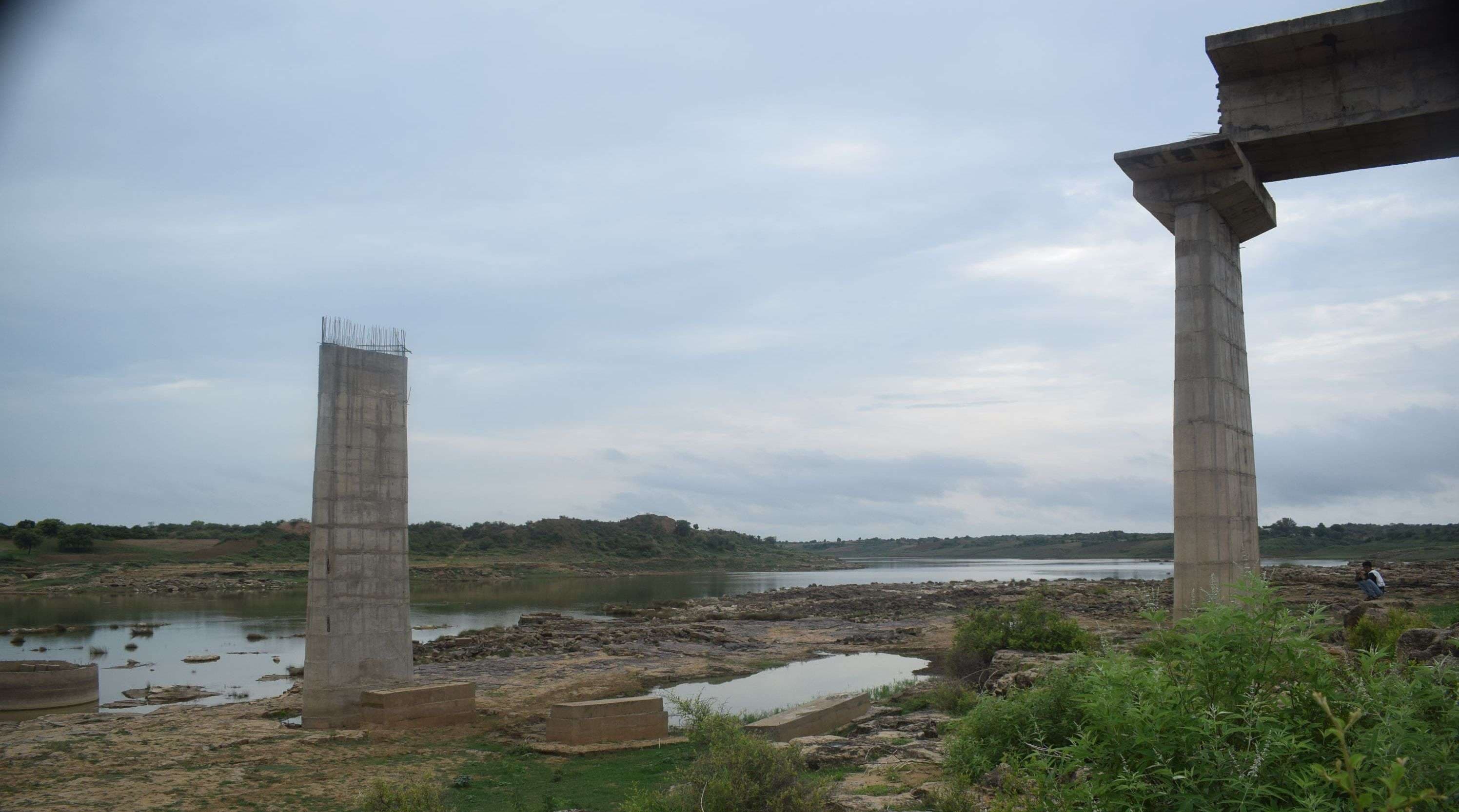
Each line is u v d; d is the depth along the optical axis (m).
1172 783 5.62
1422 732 5.27
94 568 104.44
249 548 126.12
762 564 195.75
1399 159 21.97
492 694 27.12
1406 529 139.75
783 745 14.27
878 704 21.95
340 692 22.56
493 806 14.69
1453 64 19.84
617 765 17.47
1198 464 21.19
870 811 10.43
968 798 9.43
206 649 43.75
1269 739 5.38
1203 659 6.27
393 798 13.08
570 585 111.81
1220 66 21.69
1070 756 6.32
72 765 17.69
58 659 40.00
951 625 45.44
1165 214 22.70
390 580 23.84
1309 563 109.69
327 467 22.97
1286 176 23.09
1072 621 24.25
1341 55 20.75
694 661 34.69
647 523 199.75
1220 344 21.66
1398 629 16.50
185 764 17.91
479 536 160.88
